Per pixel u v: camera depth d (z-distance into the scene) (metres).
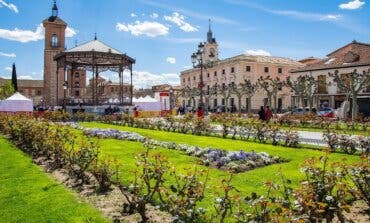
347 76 37.22
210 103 73.62
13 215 6.08
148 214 6.13
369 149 12.66
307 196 4.59
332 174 5.45
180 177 6.38
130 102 41.62
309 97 41.12
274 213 4.39
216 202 5.17
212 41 83.81
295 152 13.04
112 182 8.09
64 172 9.48
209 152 11.88
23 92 118.50
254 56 66.94
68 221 5.75
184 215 5.04
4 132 19.77
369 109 42.34
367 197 5.96
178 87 99.44
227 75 68.38
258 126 16.73
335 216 5.80
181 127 22.38
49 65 71.00
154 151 12.89
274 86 46.81
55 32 71.50
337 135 13.98
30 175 9.10
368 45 51.34
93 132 19.27
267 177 8.68
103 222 5.70
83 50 38.84
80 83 86.12
